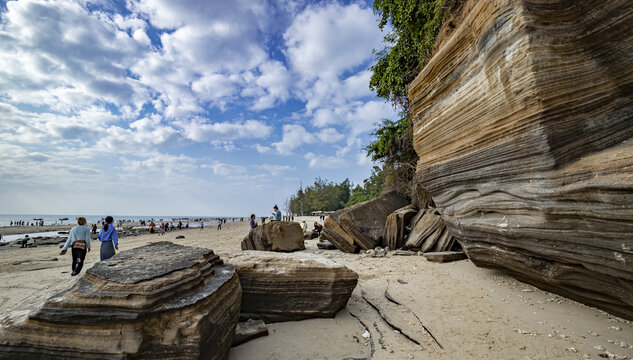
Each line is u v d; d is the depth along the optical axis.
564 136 3.33
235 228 41.84
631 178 2.54
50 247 19.44
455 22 5.88
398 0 9.31
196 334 2.38
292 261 4.46
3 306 5.46
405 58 10.16
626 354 2.84
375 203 12.41
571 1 3.46
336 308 4.30
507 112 3.93
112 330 2.29
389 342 3.47
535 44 3.43
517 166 3.86
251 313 4.16
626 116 3.20
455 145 5.34
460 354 3.09
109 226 6.70
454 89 5.30
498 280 5.45
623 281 2.97
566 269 3.64
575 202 3.11
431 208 10.55
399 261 8.17
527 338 3.32
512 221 4.07
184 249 3.90
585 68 3.40
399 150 13.52
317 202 82.31
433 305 4.52
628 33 3.16
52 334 2.29
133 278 2.54
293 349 3.34
